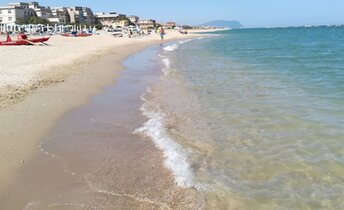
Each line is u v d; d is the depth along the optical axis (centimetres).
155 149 777
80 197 574
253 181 603
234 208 524
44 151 775
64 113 1100
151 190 590
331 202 530
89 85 1603
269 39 7712
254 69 2095
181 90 1434
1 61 2384
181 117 1016
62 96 1340
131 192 585
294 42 6009
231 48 4525
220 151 742
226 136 830
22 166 696
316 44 5200
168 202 550
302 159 680
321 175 613
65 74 1895
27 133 892
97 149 788
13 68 2031
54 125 971
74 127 956
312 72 1928
